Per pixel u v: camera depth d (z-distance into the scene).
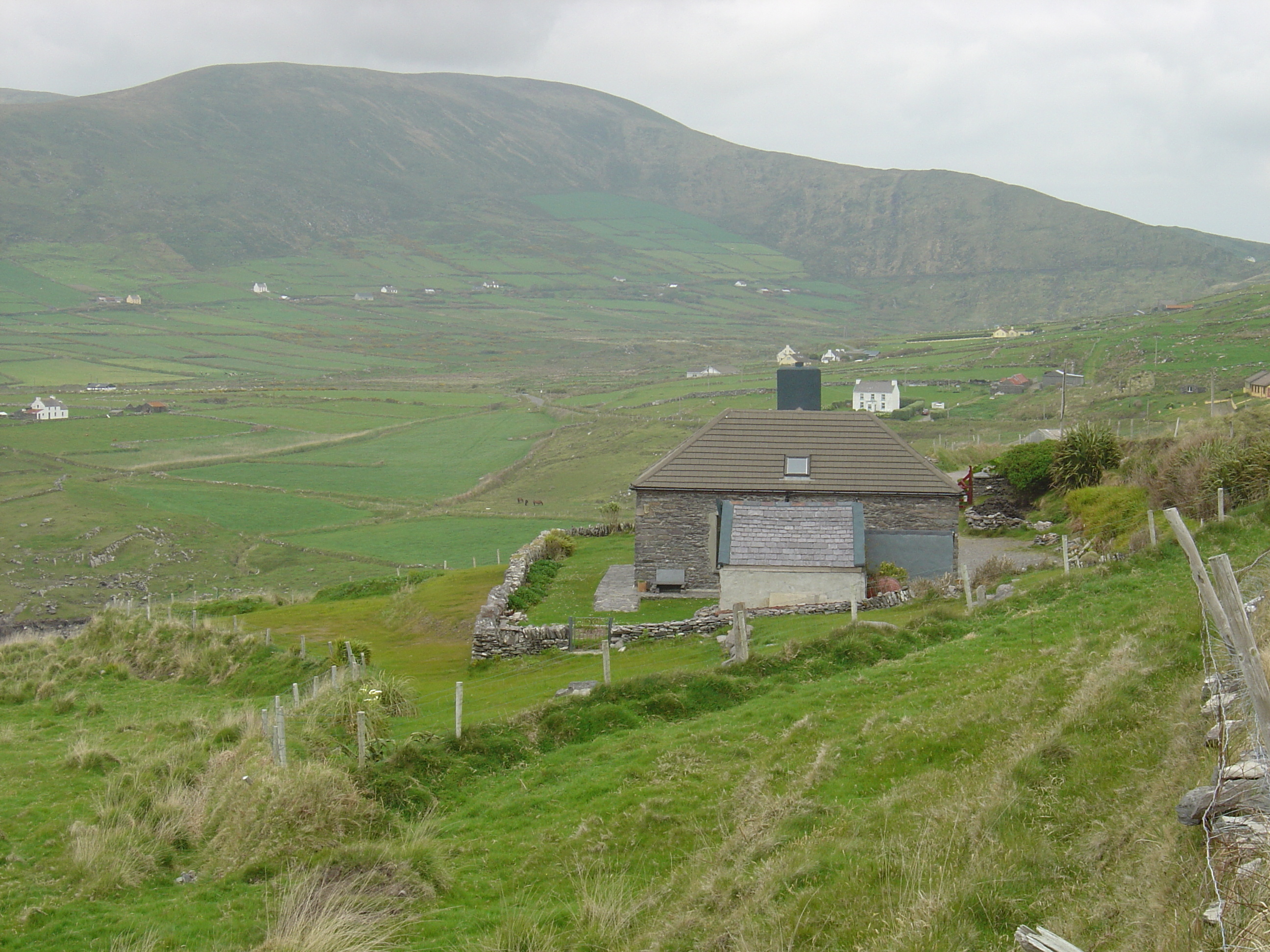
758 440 40.62
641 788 16.77
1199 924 8.48
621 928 12.43
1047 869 10.77
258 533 112.25
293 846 16.48
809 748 16.78
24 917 14.55
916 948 9.75
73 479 134.38
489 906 13.81
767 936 10.83
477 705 24.31
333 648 33.12
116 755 23.34
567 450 152.25
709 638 29.41
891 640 22.89
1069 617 21.81
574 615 35.00
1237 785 9.94
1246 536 24.92
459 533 104.44
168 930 13.85
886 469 39.41
